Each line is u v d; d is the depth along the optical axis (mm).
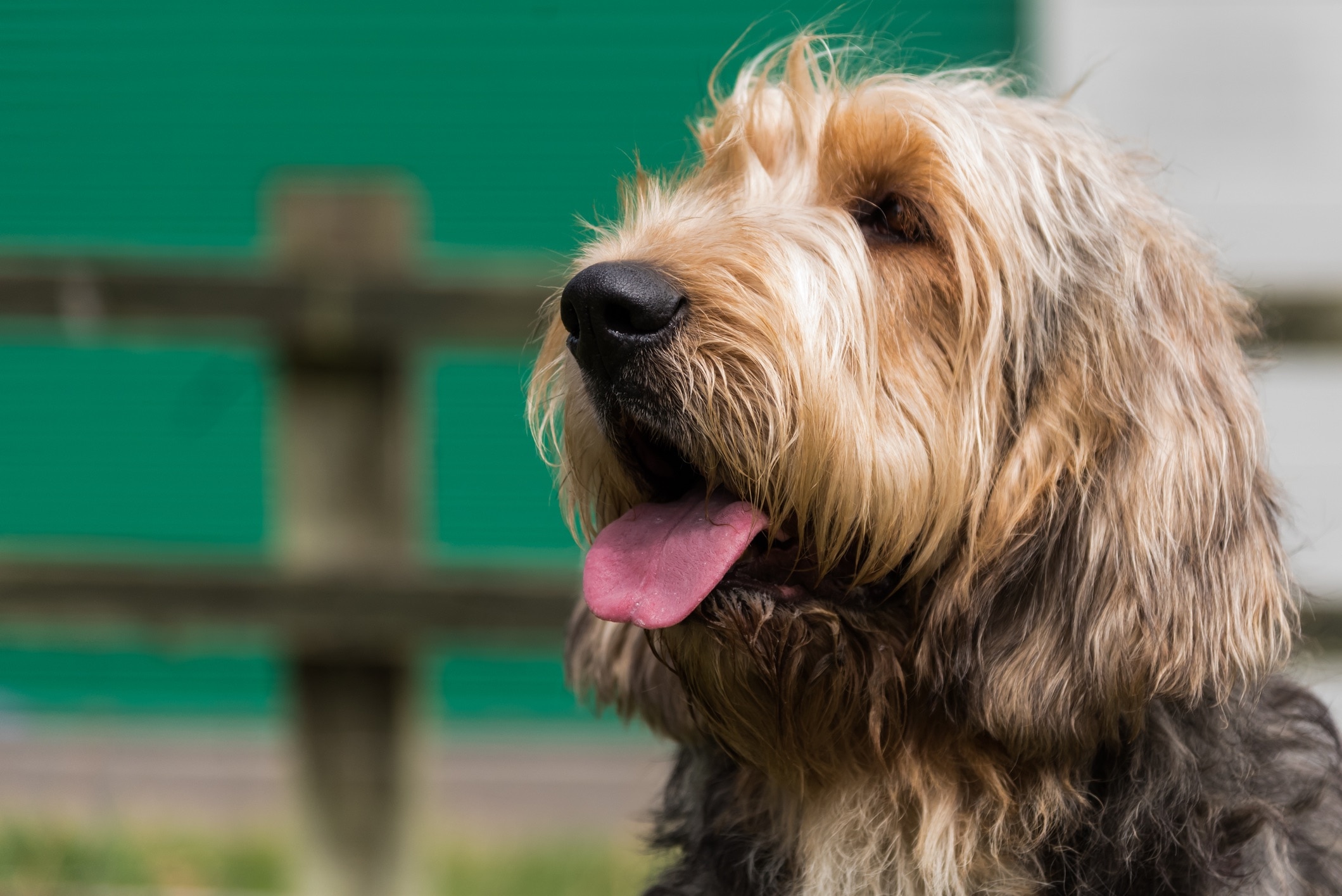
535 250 9961
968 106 4023
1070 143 4023
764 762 3674
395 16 9875
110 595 6320
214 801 9039
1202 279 3900
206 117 10094
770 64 4629
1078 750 3500
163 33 10055
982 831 3607
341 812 6520
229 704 10266
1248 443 3625
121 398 10320
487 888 7062
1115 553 3443
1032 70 9234
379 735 6473
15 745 9852
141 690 10281
